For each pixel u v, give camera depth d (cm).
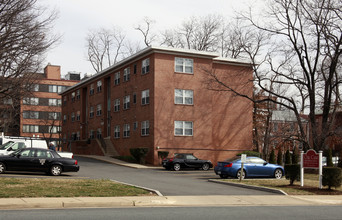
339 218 1252
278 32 3906
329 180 2052
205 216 1220
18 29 2098
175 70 4019
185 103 4028
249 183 2266
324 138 3781
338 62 3753
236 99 4369
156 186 2083
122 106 4647
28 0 2169
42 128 8512
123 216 1173
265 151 4703
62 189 1706
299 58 3866
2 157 2362
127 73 4559
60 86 9194
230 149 4281
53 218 1105
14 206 1320
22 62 2286
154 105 3903
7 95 2467
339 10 3550
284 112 6431
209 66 4159
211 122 4119
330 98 3797
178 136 3969
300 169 2200
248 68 4366
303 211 1402
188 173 3098
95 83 5528
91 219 1107
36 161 2395
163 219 1142
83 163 3753
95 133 5444
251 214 1297
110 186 1873
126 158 4172
